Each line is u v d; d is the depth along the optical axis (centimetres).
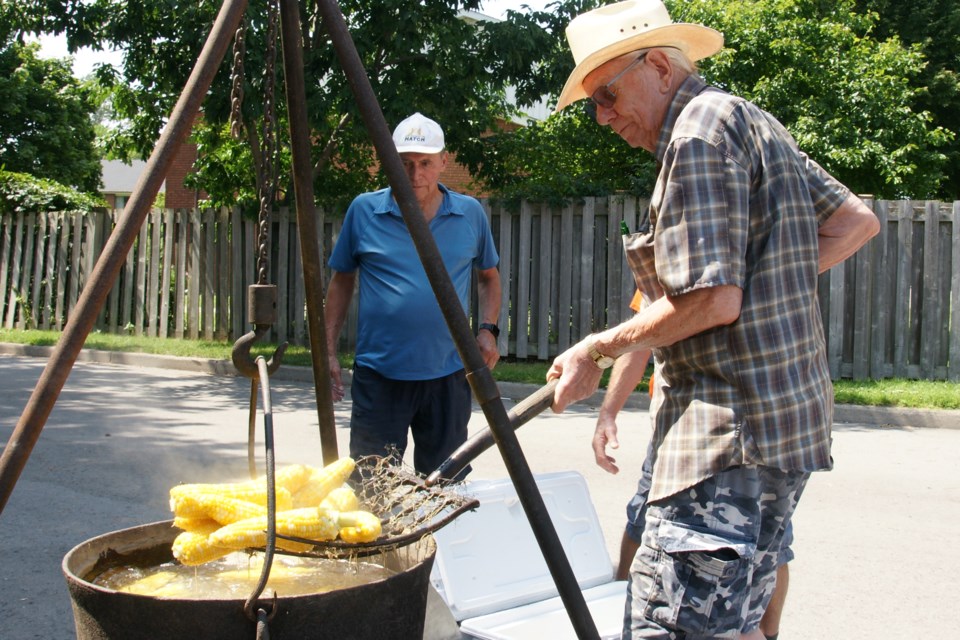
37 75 2759
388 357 416
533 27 1254
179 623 191
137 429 802
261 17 1095
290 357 1160
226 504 214
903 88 1597
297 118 279
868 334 1022
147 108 1439
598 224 1109
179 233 1336
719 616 226
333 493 231
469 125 1316
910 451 748
